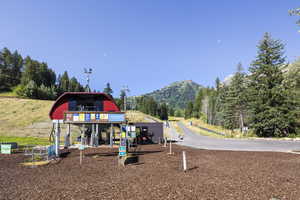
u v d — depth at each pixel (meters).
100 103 30.77
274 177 9.70
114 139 33.78
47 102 77.38
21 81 116.88
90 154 20.20
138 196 7.28
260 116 34.44
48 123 51.44
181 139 40.91
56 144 18.84
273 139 32.09
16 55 134.12
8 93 108.25
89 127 33.06
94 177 10.46
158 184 8.82
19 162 15.66
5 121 50.94
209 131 62.97
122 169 12.52
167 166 13.20
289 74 36.34
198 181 9.24
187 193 7.54
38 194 7.71
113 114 21.38
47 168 13.21
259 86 36.12
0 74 116.62
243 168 11.95
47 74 130.38
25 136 40.09
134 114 106.06
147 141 35.34
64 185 8.95
